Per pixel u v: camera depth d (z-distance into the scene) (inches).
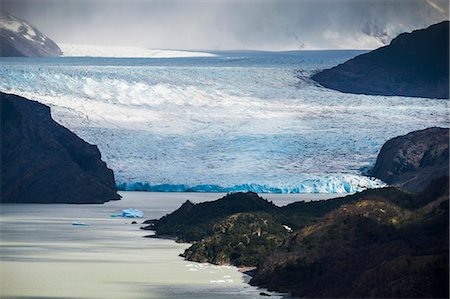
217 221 3742.6
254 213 3447.3
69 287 2704.2
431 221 2763.3
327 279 2581.2
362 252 2674.7
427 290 2320.4
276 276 2721.5
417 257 2420.0
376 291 2362.2
